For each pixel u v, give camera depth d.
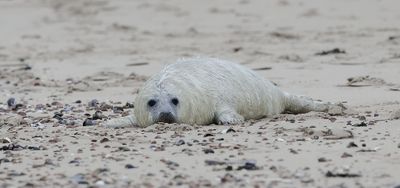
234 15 106.75
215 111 41.50
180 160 32.31
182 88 40.84
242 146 34.62
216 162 31.44
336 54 74.62
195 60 42.88
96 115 46.25
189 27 101.75
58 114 47.34
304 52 77.69
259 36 91.31
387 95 50.81
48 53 87.31
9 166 32.12
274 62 71.25
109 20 111.88
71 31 104.94
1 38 102.94
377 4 104.06
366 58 71.06
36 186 28.70
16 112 49.38
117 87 60.06
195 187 27.81
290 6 108.12
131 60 77.94
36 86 62.84
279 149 33.75
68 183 28.94
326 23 97.31
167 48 86.00
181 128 39.50
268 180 28.48
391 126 38.28
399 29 90.38
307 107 45.22
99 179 29.34
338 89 54.81
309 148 33.72
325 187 27.38
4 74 70.88
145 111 41.06
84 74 69.62
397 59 69.56
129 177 29.62
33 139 38.50
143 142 36.62
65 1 129.88
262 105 43.31
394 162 30.58
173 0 119.12
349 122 39.84
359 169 29.70
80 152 34.72
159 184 28.47
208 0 116.31
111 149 35.19
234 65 43.41
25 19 118.25
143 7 117.31
